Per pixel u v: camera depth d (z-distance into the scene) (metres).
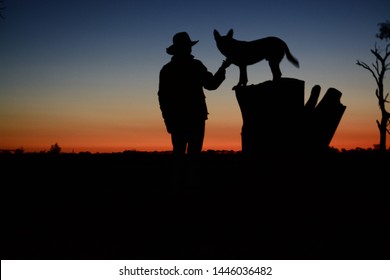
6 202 8.16
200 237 5.57
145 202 7.44
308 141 6.75
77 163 14.05
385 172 10.41
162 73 7.56
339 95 7.00
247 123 6.88
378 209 6.61
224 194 7.16
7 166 14.04
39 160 14.56
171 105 7.49
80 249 5.25
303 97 6.79
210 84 7.56
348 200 6.98
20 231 6.03
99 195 8.61
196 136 7.61
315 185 6.70
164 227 6.02
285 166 6.65
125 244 5.40
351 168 9.83
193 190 7.55
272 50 7.36
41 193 9.18
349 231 5.69
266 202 6.59
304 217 6.33
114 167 13.22
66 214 6.95
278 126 6.66
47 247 5.33
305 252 4.96
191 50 7.69
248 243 5.32
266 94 6.70
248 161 6.84
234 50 7.38
